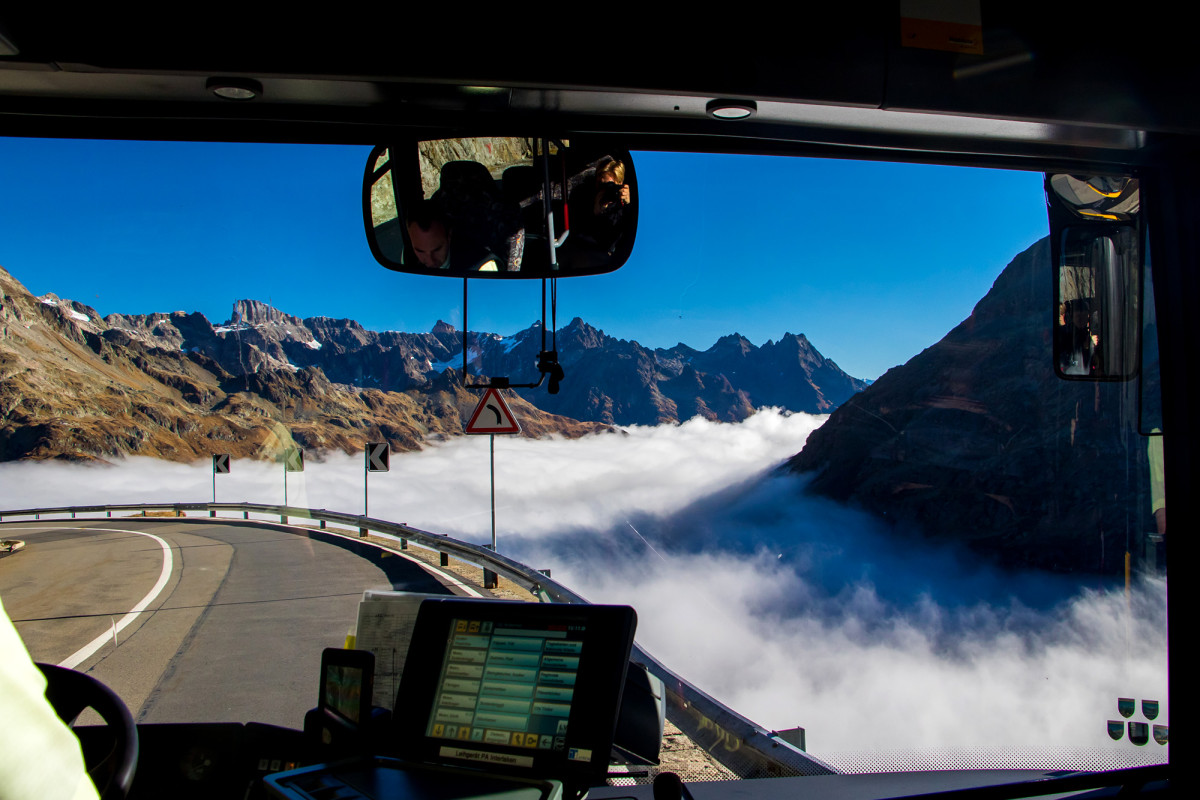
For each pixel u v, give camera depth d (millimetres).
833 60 1806
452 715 1688
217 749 2094
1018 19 1930
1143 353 2256
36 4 1488
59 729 958
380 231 1884
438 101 1733
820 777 2301
